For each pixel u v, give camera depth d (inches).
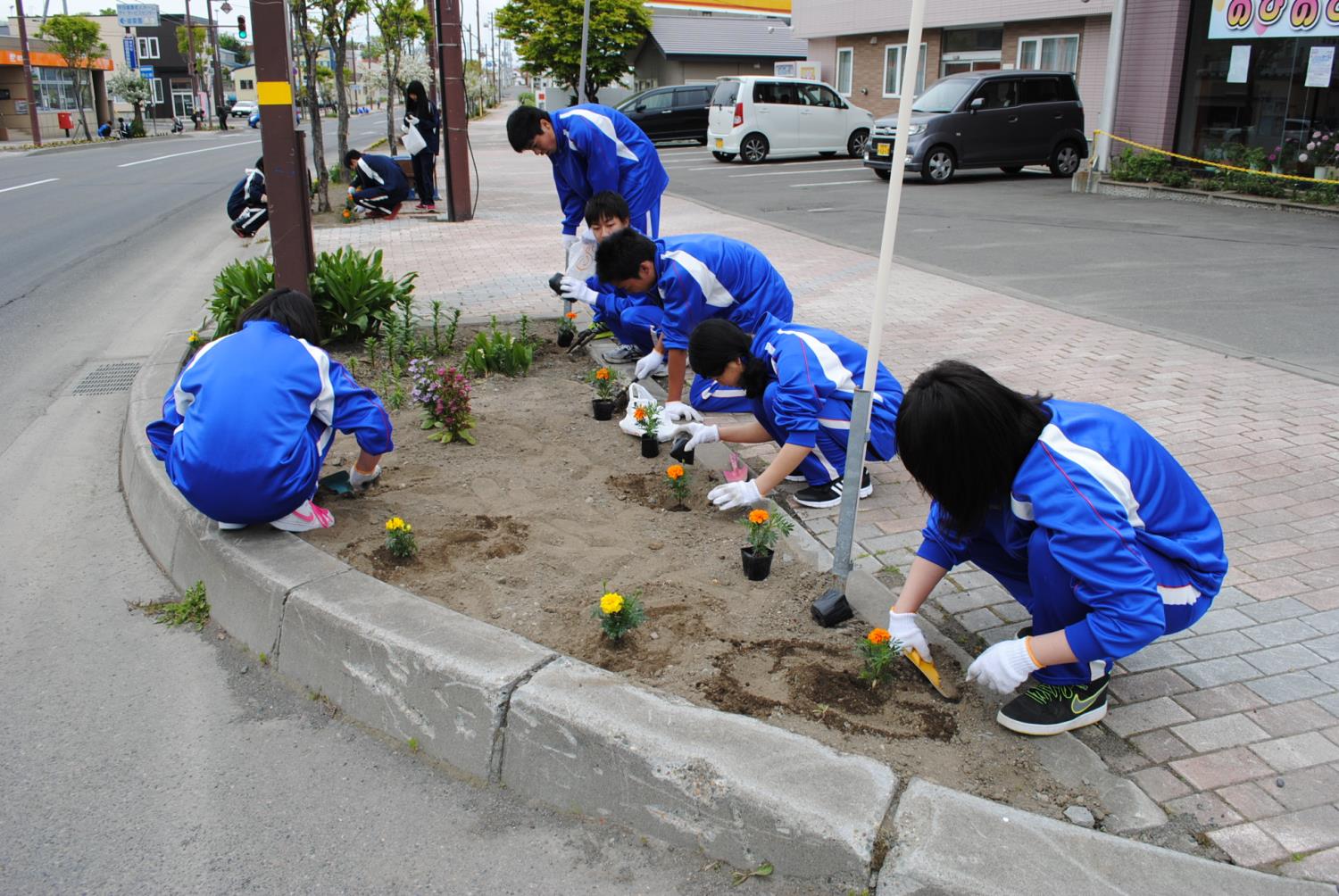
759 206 613.9
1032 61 840.9
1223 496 173.8
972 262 412.2
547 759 108.3
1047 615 108.2
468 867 100.1
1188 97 644.1
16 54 1702.8
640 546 158.1
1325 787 102.3
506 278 386.3
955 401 99.1
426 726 117.4
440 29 535.8
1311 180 554.9
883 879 89.7
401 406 226.7
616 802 104.3
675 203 637.3
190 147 1386.6
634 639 129.7
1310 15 563.5
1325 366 252.1
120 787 113.0
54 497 197.2
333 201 645.9
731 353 164.7
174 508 163.6
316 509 159.9
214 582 148.0
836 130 950.4
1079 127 743.7
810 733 110.0
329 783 113.3
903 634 118.0
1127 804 99.5
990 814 93.8
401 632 121.6
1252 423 209.3
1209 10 618.5
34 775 115.2
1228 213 542.0
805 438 159.5
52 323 345.4
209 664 137.6
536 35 1270.9
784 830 94.4
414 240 491.8
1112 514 98.6
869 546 158.6
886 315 316.2
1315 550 153.5
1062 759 106.1
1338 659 124.9
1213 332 289.6
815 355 164.1
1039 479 100.9
